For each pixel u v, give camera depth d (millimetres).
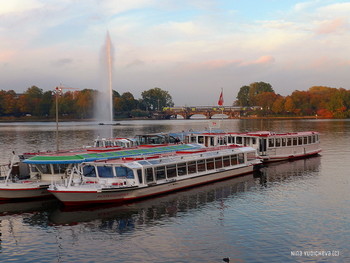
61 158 43875
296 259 26766
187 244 29266
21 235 31672
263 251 28000
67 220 35000
